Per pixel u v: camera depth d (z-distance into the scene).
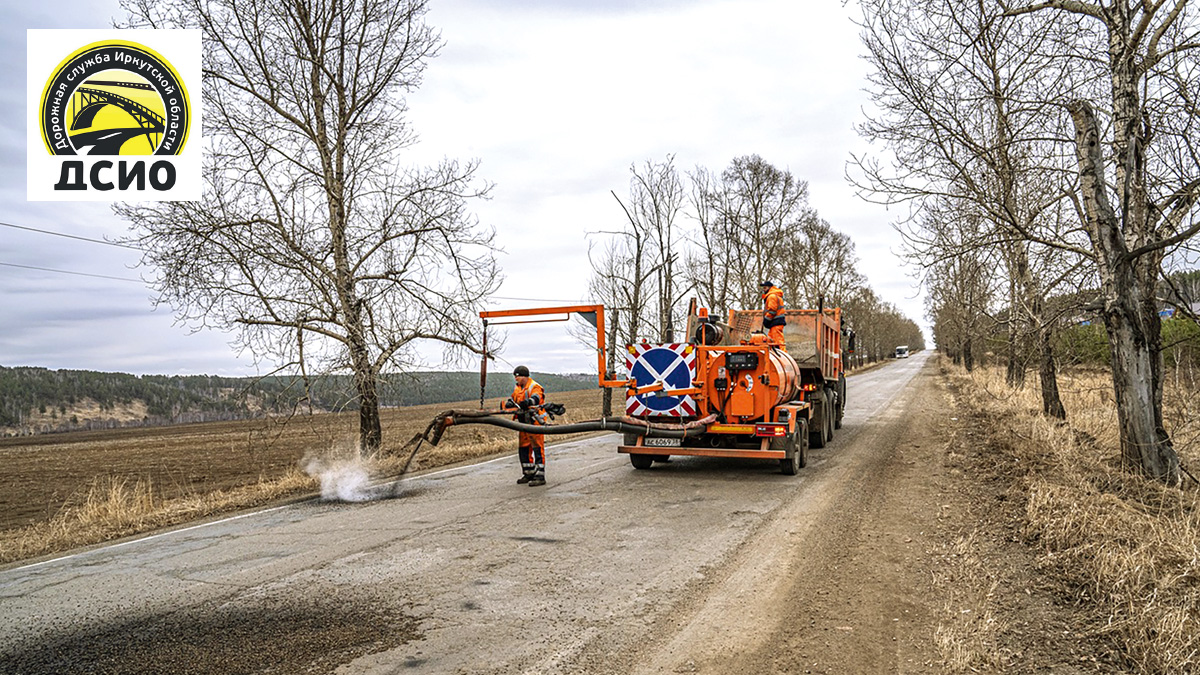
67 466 19.33
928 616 4.93
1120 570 5.04
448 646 4.52
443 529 7.76
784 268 35.25
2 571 6.80
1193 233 7.26
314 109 13.55
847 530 7.42
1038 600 5.11
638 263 21.56
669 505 8.88
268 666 4.28
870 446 14.45
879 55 9.29
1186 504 7.22
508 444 16.27
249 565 6.54
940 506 8.47
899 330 102.75
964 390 29.36
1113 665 4.03
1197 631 4.06
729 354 11.33
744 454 10.98
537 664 4.23
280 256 12.41
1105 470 8.85
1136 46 8.08
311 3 13.39
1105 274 8.59
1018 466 10.16
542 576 5.96
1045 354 15.23
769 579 5.79
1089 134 8.45
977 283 15.85
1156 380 8.55
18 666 4.39
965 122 9.37
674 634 4.66
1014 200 9.76
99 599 5.68
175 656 4.47
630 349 11.90
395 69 13.70
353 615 5.12
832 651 4.37
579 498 9.44
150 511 9.66
